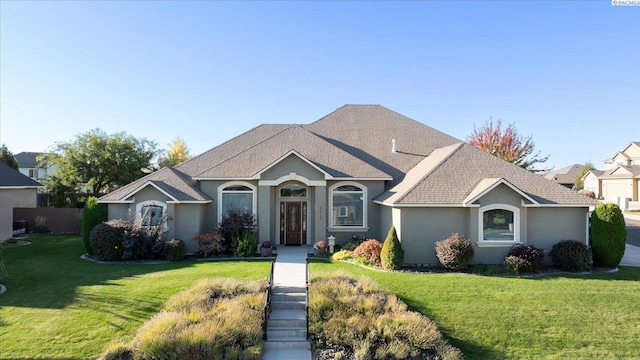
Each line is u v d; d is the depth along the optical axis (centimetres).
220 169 2286
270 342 1152
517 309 1313
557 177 8594
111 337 1112
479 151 2172
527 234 1877
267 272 1686
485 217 1852
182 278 1593
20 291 1458
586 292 1456
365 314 1245
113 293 1418
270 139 2559
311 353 1116
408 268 1812
